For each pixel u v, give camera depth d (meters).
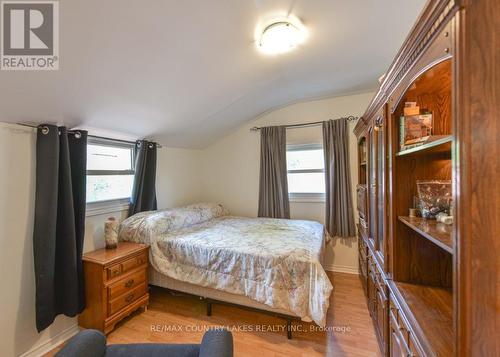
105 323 1.88
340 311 2.24
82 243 1.98
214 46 1.69
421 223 1.13
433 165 1.27
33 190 1.76
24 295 1.70
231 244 2.17
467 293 0.63
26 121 1.69
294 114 3.41
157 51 1.56
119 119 2.22
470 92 0.62
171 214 2.74
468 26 0.63
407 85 1.07
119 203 2.59
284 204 3.39
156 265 2.27
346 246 3.15
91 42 1.32
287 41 1.71
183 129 3.04
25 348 1.70
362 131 2.38
